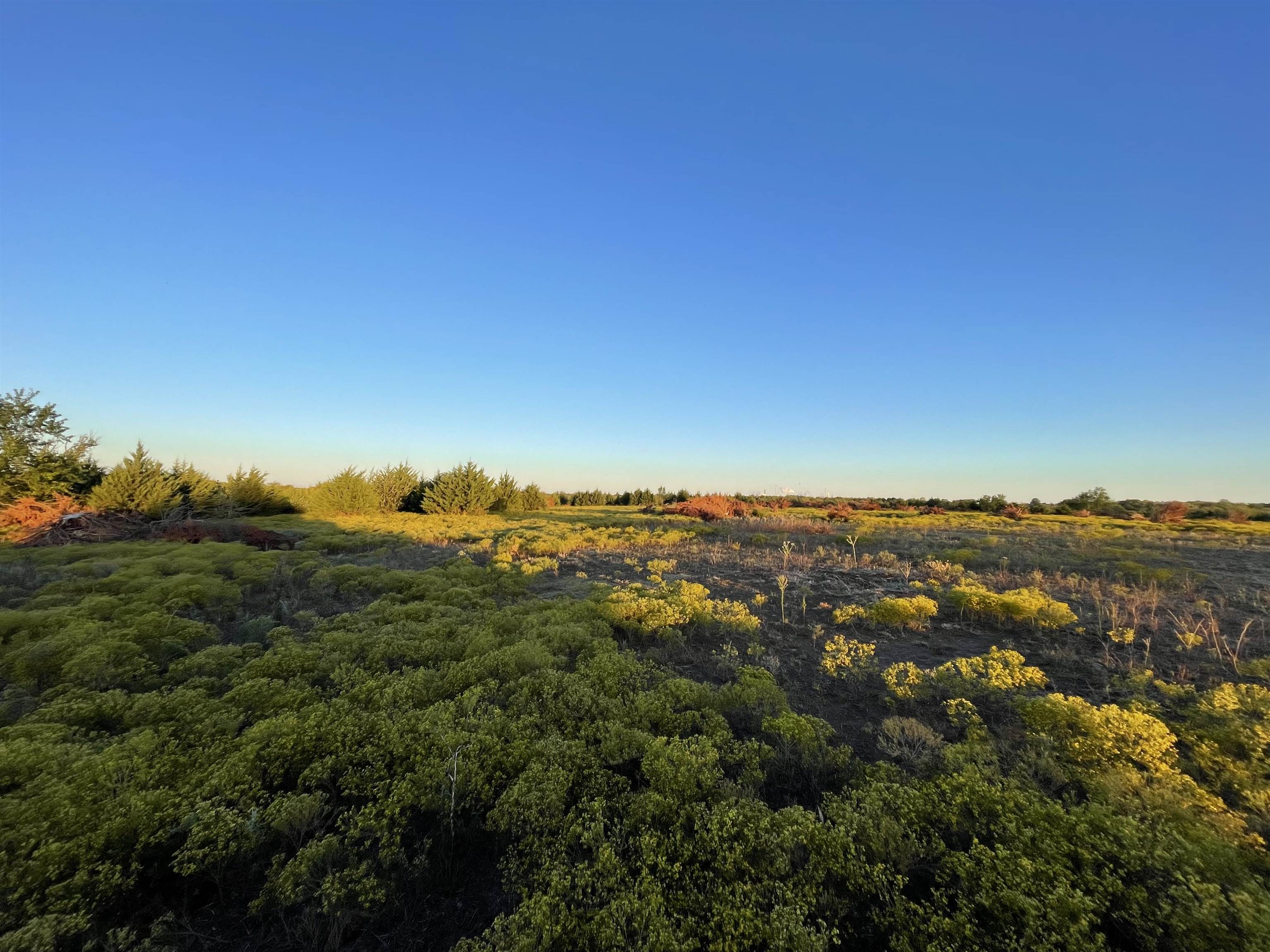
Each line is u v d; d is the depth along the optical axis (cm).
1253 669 523
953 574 1093
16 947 220
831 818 302
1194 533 2034
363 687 468
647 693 467
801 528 2030
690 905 245
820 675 566
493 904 281
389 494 3297
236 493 2723
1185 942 212
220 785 324
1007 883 241
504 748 373
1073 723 384
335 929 255
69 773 331
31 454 1984
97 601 728
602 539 1703
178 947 249
